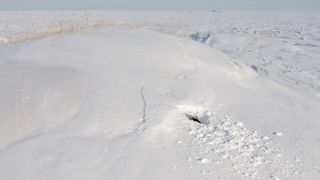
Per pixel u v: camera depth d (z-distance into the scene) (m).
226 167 3.43
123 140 3.69
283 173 3.40
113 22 8.17
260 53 15.54
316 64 13.20
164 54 5.67
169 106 4.30
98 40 5.97
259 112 4.68
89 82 4.62
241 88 5.32
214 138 3.89
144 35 6.43
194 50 6.16
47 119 3.97
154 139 3.75
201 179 3.22
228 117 4.41
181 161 3.45
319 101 5.72
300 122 4.54
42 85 4.42
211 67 5.71
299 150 3.83
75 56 5.38
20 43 6.48
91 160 3.38
